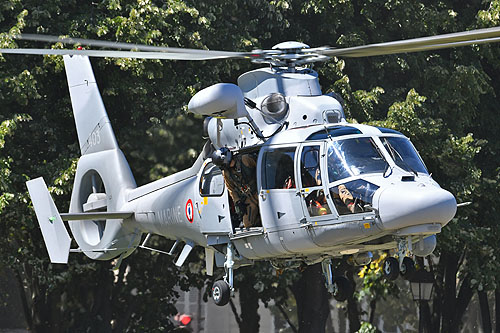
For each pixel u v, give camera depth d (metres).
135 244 64.81
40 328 102.75
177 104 85.69
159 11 83.56
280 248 49.72
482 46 92.56
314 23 93.44
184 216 56.59
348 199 46.53
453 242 87.56
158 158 88.88
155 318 107.56
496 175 95.44
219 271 100.38
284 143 49.34
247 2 88.62
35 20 82.62
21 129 86.88
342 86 85.44
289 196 48.56
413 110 84.88
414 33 92.69
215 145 54.12
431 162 89.12
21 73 80.81
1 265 94.94
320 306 96.25
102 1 85.69
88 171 67.56
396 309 178.25
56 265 95.75
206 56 48.28
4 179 79.12
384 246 49.25
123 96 88.62
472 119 97.62
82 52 47.28
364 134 48.38
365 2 90.06
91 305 109.38
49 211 58.53
